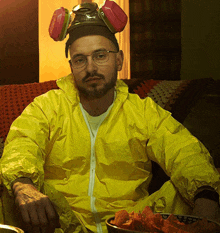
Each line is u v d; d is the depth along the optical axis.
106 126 1.33
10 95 1.67
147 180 1.39
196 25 3.48
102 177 1.32
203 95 1.69
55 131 1.33
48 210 0.94
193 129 1.57
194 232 0.82
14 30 3.44
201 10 3.47
